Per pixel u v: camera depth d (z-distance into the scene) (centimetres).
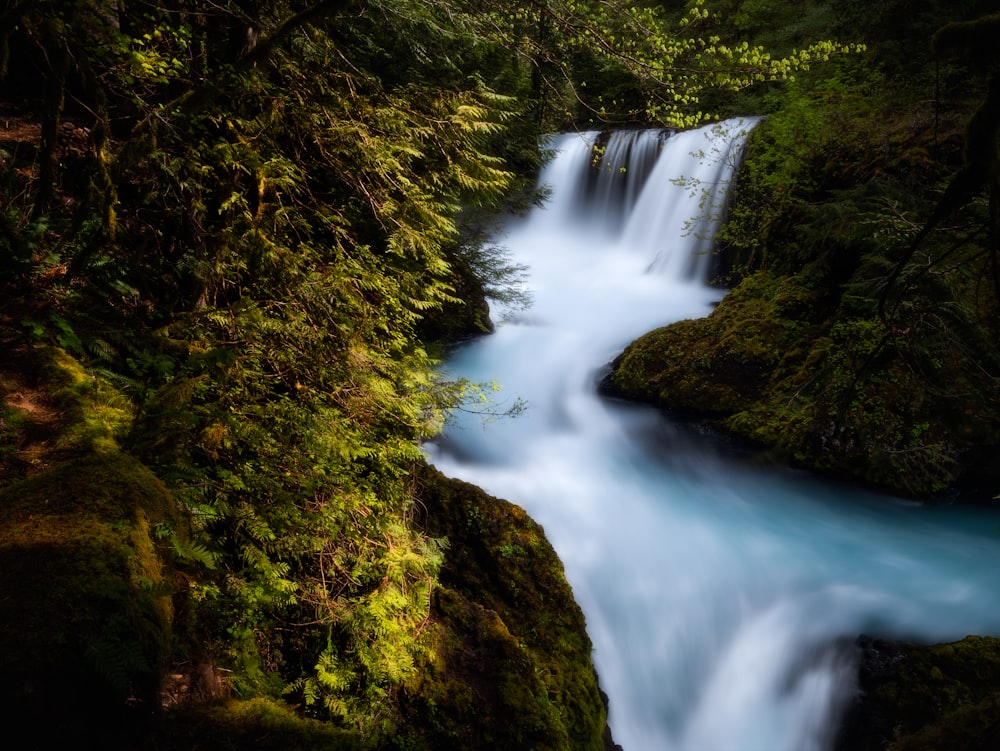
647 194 1549
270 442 397
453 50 784
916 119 1027
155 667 213
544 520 745
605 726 529
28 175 492
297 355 456
